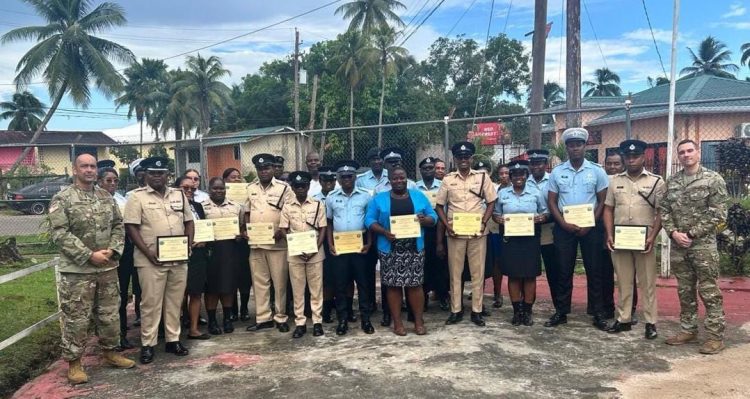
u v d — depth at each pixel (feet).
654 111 62.95
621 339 18.93
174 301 18.75
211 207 21.12
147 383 16.26
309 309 22.88
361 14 122.21
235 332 21.39
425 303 24.16
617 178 19.60
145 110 174.70
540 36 37.58
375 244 21.99
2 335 20.95
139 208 18.06
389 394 14.70
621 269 19.42
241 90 194.49
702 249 17.39
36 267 18.16
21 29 91.86
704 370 15.94
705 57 152.46
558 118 78.59
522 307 21.06
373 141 110.32
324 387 15.34
